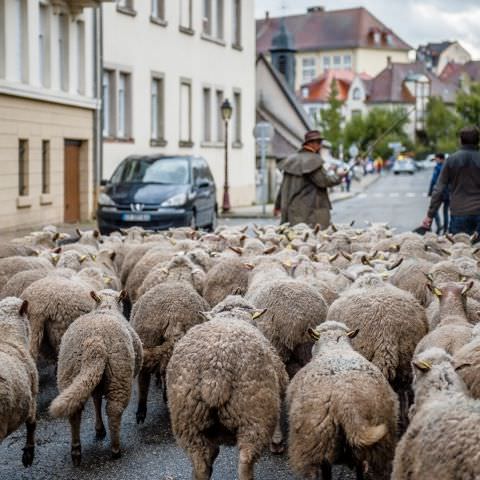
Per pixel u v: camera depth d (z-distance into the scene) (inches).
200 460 282.2
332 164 2736.2
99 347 324.8
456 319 347.6
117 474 319.0
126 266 564.7
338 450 271.9
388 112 4822.8
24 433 359.6
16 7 1077.8
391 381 336.2
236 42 1840.6
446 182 614.5
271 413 283.9
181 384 281.6
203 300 377.4
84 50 1243.2
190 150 1589.6
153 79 1469.0
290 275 459.5
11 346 320.8
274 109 2536.9
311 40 7209.6
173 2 1512.1
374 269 457.4
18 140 1086.4
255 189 1934.1
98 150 1282.0
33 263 487.2
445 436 224.5
